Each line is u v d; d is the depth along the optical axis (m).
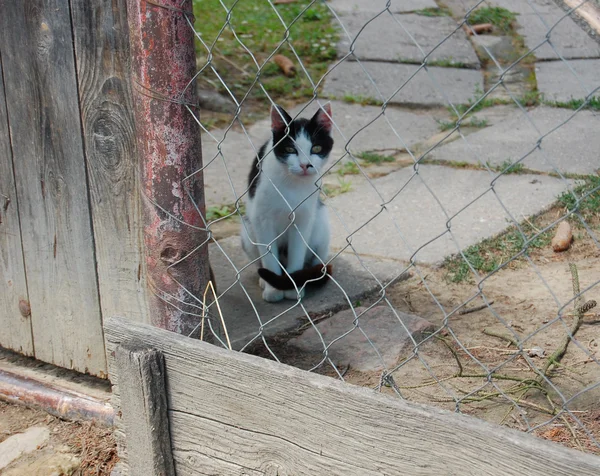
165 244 2.13
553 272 3.41
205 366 1.92
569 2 1.42
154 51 1.93
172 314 2.20
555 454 1.44
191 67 1.98
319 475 1.82
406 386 2.55
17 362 2.95
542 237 3.75
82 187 2.38
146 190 2.11
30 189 2.54
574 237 3.73
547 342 2.78
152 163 2.05
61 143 2.36
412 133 5.88
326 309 3.20
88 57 2.17
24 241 2.65
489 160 5.02
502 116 6.06
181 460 2.07
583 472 1.42
